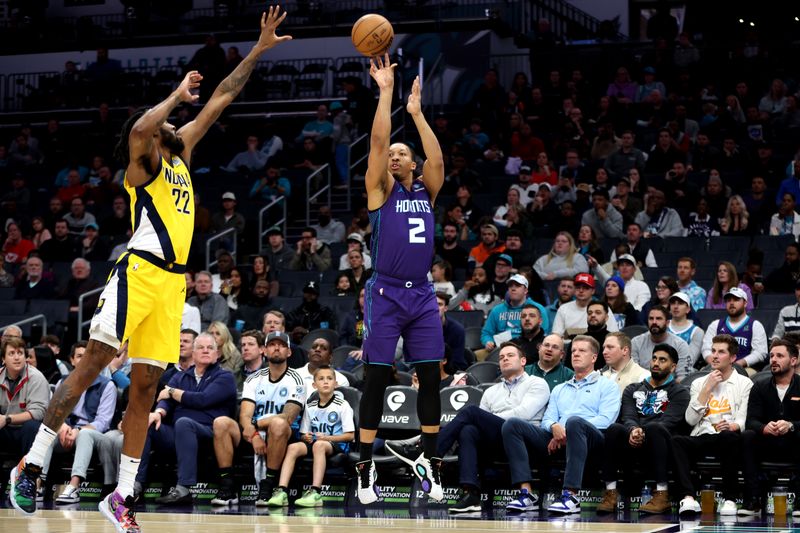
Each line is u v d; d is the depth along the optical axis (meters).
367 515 8.59
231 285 13.90
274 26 5.96
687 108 19.59
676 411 9.05
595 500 9.27
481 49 22.64
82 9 25.83
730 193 15.49
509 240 13.59
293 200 18.02
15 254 16.88
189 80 5.41
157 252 5.48
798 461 8.62
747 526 7.64
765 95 19.70
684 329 10.73
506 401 9.46
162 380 10.65
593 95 21.41
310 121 21.00
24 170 20.94
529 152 18.75
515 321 11.58
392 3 23.78
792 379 8.84
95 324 5.38
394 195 6.30
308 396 10.14
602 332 10.45
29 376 10.53
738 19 25.83
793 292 12.82
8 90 25.16
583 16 25.47
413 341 6.36
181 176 5.64
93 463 10.33
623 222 14.93
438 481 6.39
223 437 9.68
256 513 8.74
